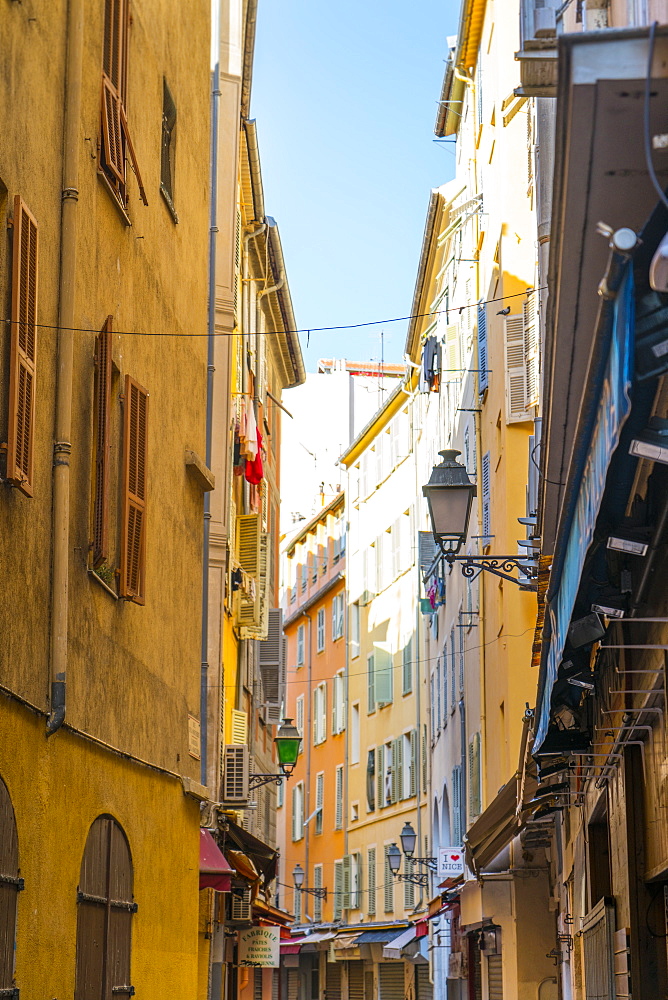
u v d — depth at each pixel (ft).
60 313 29.53
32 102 27.91
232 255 66.44
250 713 94.27
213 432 64.34
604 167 16.56
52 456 28.66
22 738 25.94
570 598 24.06
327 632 176.76
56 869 28.25
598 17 24.66
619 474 22.21
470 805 91.25
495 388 78.23
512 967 71.10
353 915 155.02
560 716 42.57
